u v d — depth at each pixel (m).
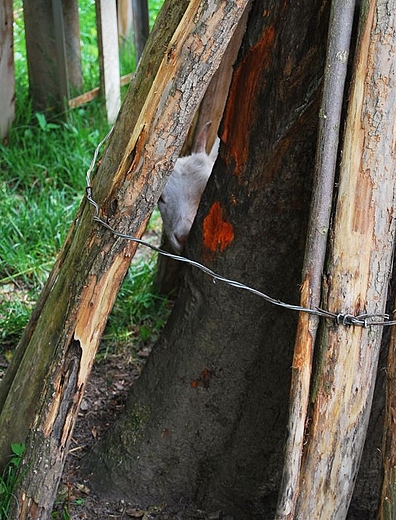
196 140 3.29
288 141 2.25
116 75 5.39
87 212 2.32
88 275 2.28
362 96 1.98
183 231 3.16
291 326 2.52
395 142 2.00
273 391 2.61
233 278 2.51
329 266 2.05
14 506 2.44
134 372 3.53
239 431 2.69
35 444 2.40
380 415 2.57
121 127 2.26
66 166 4.97
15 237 4.32
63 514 2.72
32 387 2.54
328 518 2.21
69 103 5.25
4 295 3.99
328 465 2.16
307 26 2.12
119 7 5.89
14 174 4.94
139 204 2.19
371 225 2.03
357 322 2.05
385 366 2.47
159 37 2.16
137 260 4.36
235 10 1.97
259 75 2.25
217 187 2.48
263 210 2.39
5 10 4.86
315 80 2.14
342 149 2.01
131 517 2.78
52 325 2.47
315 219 2.03
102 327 2.36
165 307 3.98
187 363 2.68
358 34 1.98
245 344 2.59
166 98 2.06
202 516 2.79
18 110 5.27
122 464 2.83
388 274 2.10
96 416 3.22
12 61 5.04
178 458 2.77
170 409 2.73
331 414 2.12
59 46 5.09
